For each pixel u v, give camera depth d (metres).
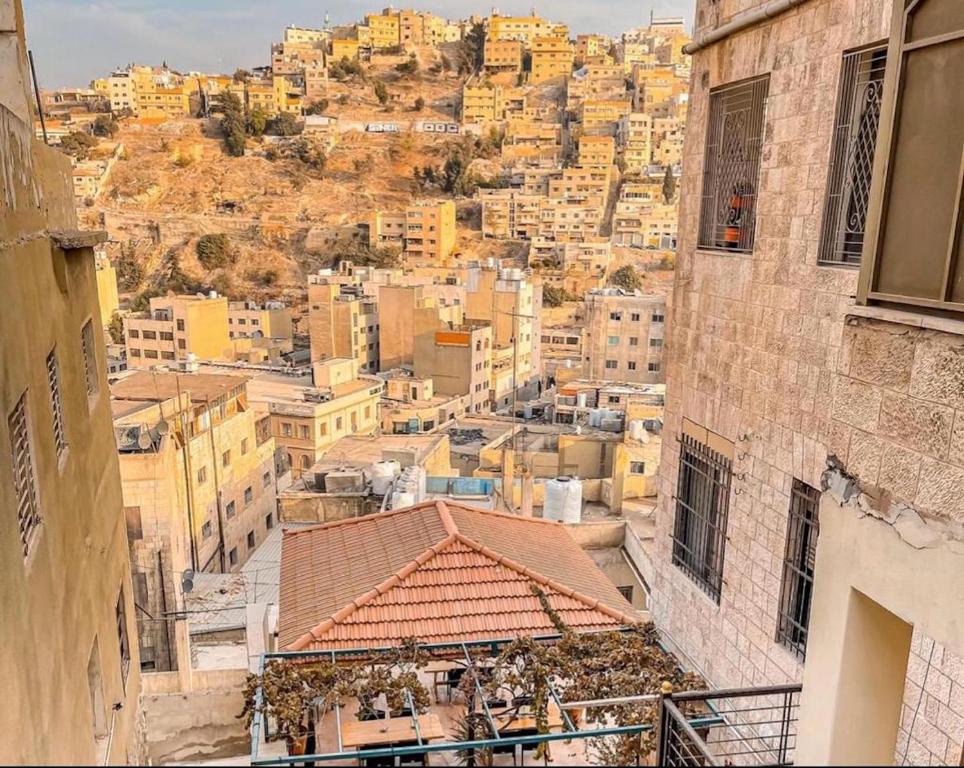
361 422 46.06
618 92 150.62
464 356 59.28
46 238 7.33
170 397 26.70
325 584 11.65
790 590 8.61
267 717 9.52
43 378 6.69
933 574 4.23
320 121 143.25
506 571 11.42
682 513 11.21
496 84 161.75
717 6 9.90
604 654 9.14
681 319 11.04
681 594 11.04
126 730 9.70
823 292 7.93
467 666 9.31
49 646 5.95
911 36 4.43
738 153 9.80
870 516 4.72
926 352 4.37
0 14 6.86
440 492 21.39
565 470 29.59
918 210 4.45
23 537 5.77
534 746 9.22
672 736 5.61
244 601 19.81
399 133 144.12
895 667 5.03
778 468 8.72
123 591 10.90
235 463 28.02
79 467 8.11
